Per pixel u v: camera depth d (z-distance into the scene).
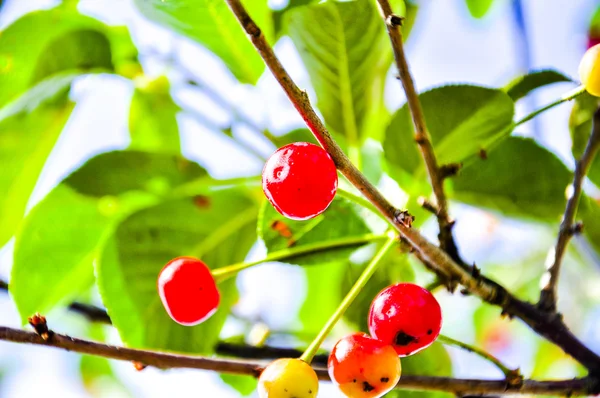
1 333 0.28
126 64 0.39
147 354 0.28
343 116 0.36
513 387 0.30
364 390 0.28
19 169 0.38
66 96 0.38
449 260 0.29
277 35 0.37
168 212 0.36
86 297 0.41
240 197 0.37
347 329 0.40
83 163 0.37
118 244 0.36
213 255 0.37
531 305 0.31
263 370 0.28
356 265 0.38
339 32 0.35
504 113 0.32
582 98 0.34
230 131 0.38
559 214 0.36
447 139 0.33
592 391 0.31
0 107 0.38
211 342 0.36
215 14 0.36
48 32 0.38
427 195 0.35
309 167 0.26
